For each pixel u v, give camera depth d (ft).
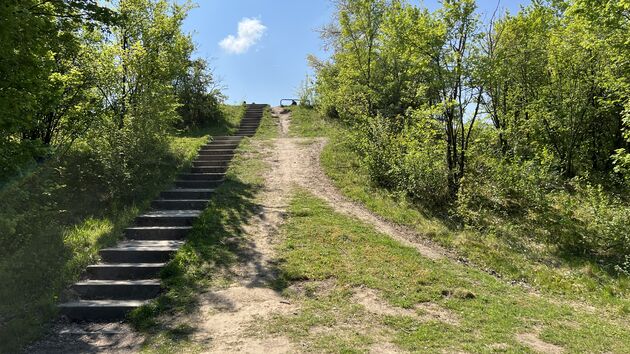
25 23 17.90
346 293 20.99
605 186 43.68
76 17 21.36
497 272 25.98
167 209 32.76
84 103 33.88
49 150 24.50
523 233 31.50
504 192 36.27
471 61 33.58
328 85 70.64
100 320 19.51
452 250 28.17
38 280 21.17
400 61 51.34
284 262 23.99
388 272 23.34
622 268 27.02
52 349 16.75
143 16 43.01
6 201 22.39
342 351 15.84
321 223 29.55
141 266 23.22
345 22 56.44
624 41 32.96
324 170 41.50
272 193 35.55
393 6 50.85
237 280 22.13
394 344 16.49
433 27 33.53
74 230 26.86
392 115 50.65
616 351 16.79
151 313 19.21
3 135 21.21
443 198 35.01
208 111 69.10
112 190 32.76
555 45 43.65
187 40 50.26
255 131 64.69
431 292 21.52
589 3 33.65
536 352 16.19
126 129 35.04
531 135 46.78
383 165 38.47
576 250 29.68
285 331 17.47
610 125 48.03
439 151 36.94
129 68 40.86
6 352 16.21
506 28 40.27
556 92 44.52
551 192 37.22
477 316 19.30
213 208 31.37
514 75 44.09
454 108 34.96
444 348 16.21
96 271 23.04
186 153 44.91
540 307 21.09
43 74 21.48
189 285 21.57
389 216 32.14
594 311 21.74
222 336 17.17
